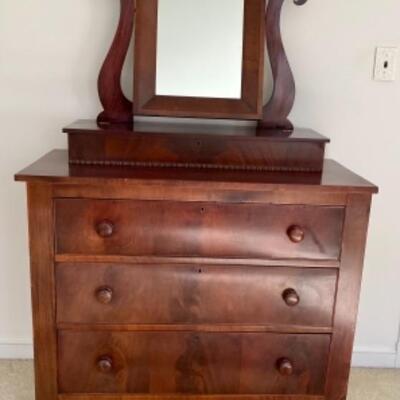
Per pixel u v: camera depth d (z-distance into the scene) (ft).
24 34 4.93
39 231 3.78
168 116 4.53
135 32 4.44
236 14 4.54
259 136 4.22
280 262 3.95
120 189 3.74
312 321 4.12
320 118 5.24
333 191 3.76
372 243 5.60
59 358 4.07
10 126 5.15
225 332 4.10
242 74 4.56
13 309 5.69
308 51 5.08
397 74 5.15
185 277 3.96
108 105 4.80
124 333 4.06
